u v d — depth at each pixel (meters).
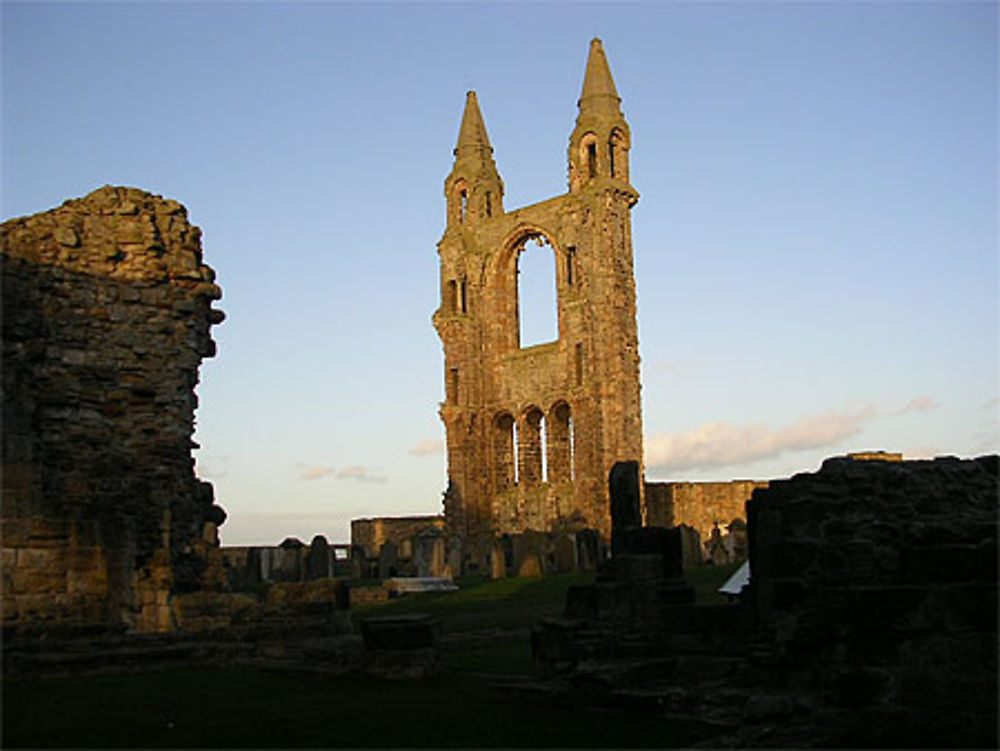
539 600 44.81
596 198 84.75
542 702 19.03
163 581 27.00
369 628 22.50
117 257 28.45
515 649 29.09
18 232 27.08
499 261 92.62
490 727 16.81
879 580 17.50
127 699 19.20
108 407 27.61
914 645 16.27
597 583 22.17
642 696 17.95
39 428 26.45
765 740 15.42
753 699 16.75
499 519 89.19
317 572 68.38
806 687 17.09
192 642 25.61
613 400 81.88
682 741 15.68
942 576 16.88
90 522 26.12
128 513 27.11
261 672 23.16
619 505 23.72
